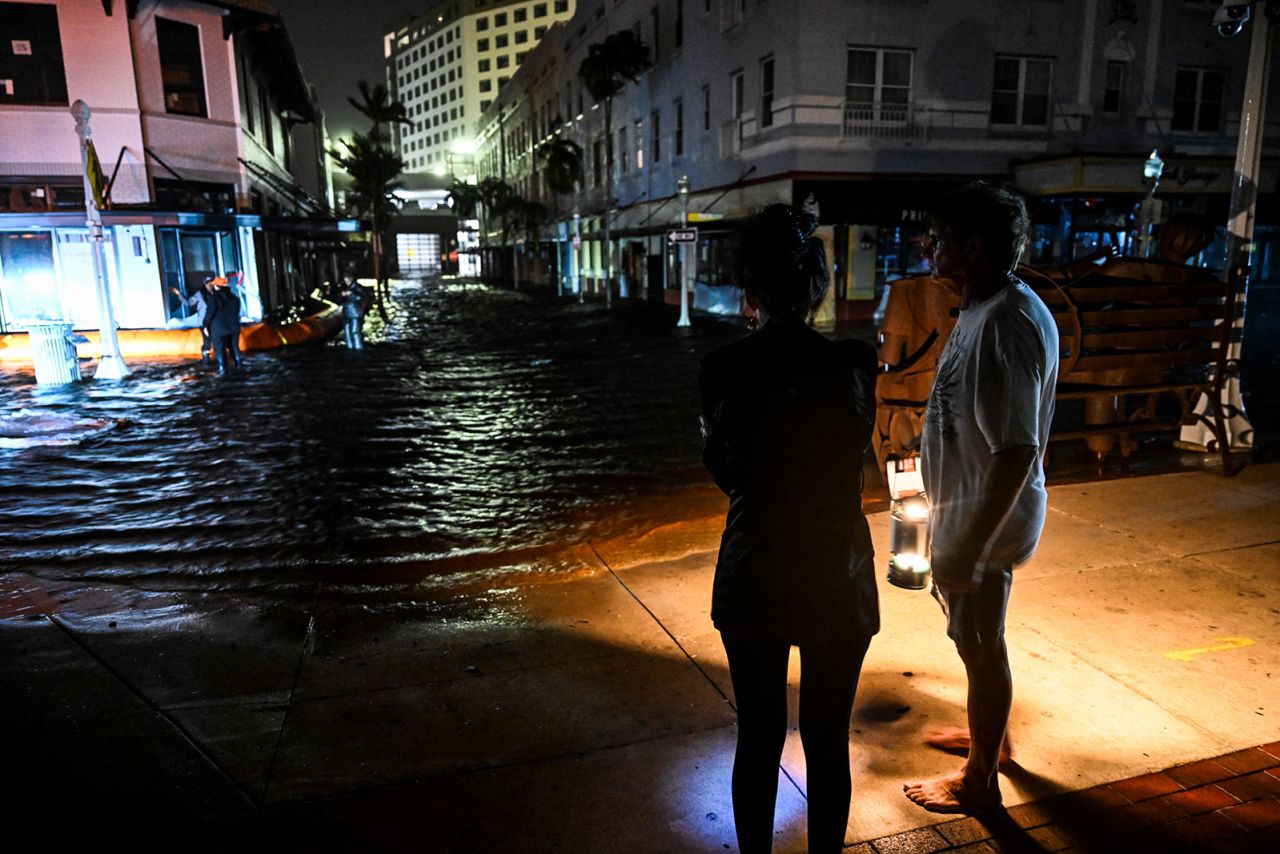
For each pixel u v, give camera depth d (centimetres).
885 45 2236
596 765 282
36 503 678
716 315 2733
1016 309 213
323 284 4488
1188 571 432
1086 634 366
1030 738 293
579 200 4588
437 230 9725
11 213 1748
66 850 241
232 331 1529
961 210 221
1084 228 2325
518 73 5909
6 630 398
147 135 2020
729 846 243
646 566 476
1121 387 605
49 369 1374
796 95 2216
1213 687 323
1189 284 591
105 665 359
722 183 2714
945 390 230
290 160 3609
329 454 847
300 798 265
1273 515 512
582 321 2614
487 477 749
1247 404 943
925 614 394
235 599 452
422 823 253
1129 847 240
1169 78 2452
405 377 1408
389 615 419
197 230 2011
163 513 650
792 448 192
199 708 321
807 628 196
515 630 392
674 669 350
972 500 224
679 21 3036
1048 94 2380
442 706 322
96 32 1938
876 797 264
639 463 792
